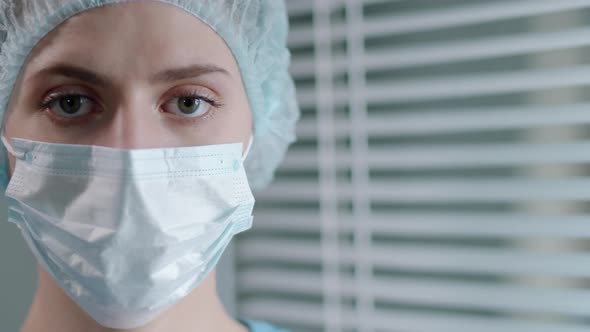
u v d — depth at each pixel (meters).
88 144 0.76
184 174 0.78
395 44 1.59
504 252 1.46
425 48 1.50
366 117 1.61
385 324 1.61
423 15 1.50
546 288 1.44
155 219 0.75
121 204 0.73
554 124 1.38
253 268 1.82
